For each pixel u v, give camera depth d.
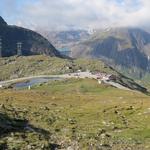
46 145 48.12
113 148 54.31
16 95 155.12
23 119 69.12
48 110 100.88
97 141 58.28
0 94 154.50
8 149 43.75
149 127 78.88
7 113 70.62
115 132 72.12
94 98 174.38
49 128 65.75
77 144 52.75
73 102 146.12
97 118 94.56
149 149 55.72
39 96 162.12
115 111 108.44
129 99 167.62
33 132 55.00
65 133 62.41
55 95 185.12
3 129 53.03
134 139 65.31
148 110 107.88
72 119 86.81
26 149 44.94
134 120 92.06
